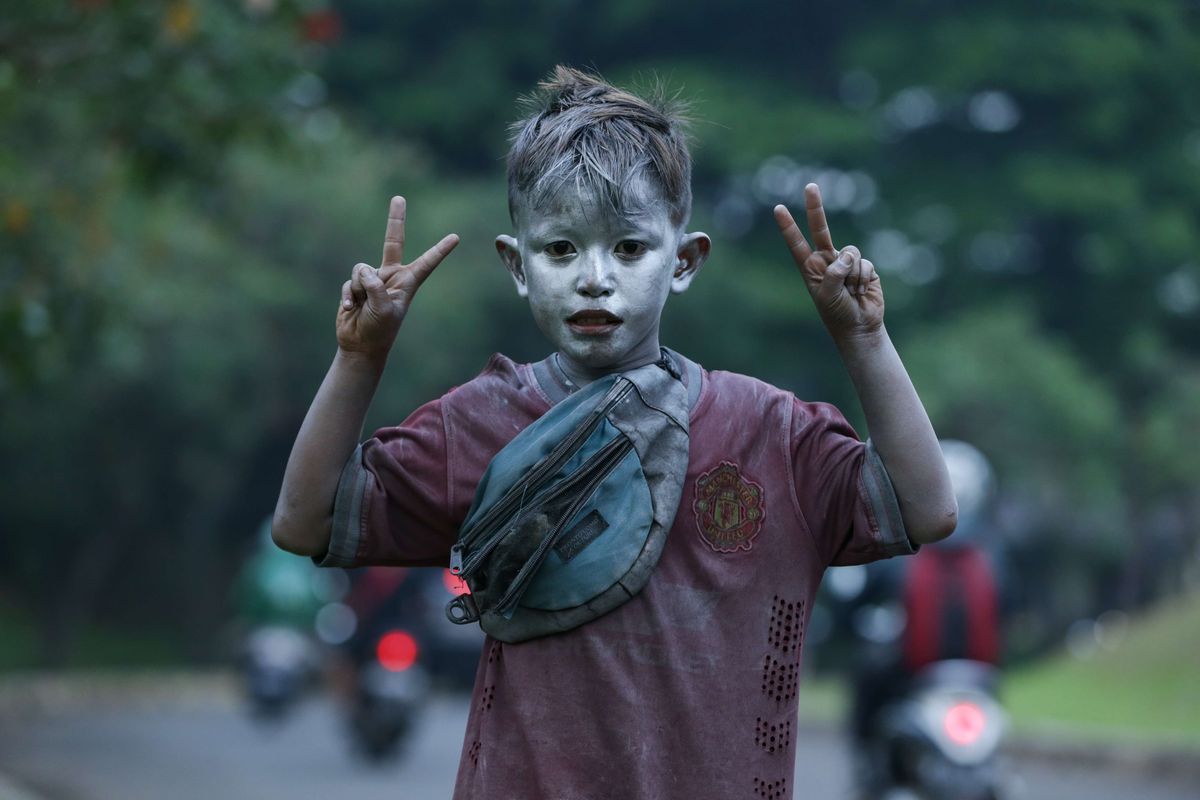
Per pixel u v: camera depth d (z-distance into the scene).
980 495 14.60
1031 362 50.69
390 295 5.54
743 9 63.84
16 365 14.62
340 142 48.44
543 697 5.50
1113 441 52.28
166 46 14.32
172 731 28.73
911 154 64.94
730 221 64.69
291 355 48.16
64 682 39.06
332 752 24.91
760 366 60.06
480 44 64.69
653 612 5.52
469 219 52.50
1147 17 61.69
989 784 13.27
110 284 16.38
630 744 5.43
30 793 19.72
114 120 14.66
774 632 5.63
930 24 61.56
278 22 14.77
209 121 14.65
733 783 5.51
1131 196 59.81
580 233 5.47
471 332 51.06
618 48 66.81
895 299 59.94
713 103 59.62
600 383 5.61
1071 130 62.34
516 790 5.50
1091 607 56.50
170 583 57.78
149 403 44.41
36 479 46.69
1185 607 30.05
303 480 5.64
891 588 14.31
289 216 47.00
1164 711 24.66
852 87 65.38
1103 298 62.47
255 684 27.72
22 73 14.41
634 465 5.54
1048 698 27.20
